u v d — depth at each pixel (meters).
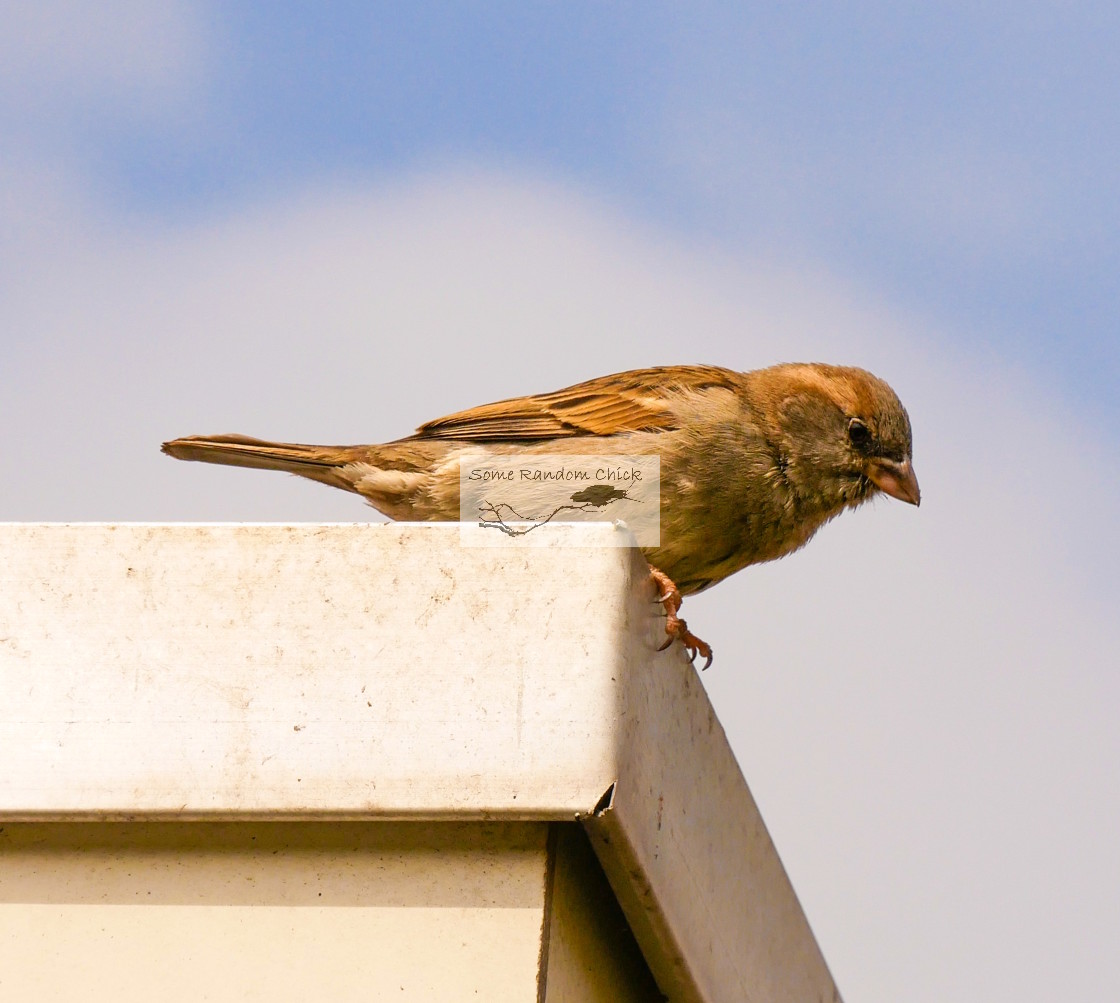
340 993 5.64
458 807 5.61
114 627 6.03
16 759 5.91
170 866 5.94
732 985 7.26
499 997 5.55
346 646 5.87
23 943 5.88
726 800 7.21
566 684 5.69
